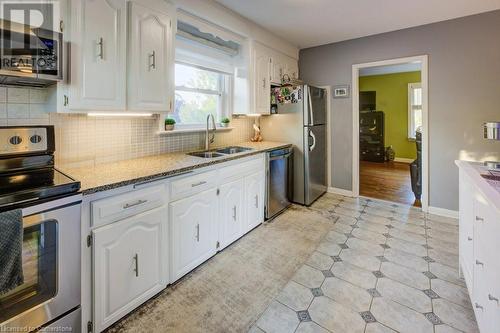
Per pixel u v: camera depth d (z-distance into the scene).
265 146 3.27
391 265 2.19
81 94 1.58
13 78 1.36
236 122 3.52
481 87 2.99
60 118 1.80
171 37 2.14
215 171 2.26
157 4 1.99
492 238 1.20
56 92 1.52
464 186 1.82
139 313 1.65
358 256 2.34
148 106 1.97
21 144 1.27
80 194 1.31
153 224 1.73
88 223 1.39
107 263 1.48
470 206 1.65
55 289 1.26
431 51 3.25
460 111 3.12
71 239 1.29
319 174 3.95
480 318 1.36
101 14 1.64
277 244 2.57
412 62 3.44
